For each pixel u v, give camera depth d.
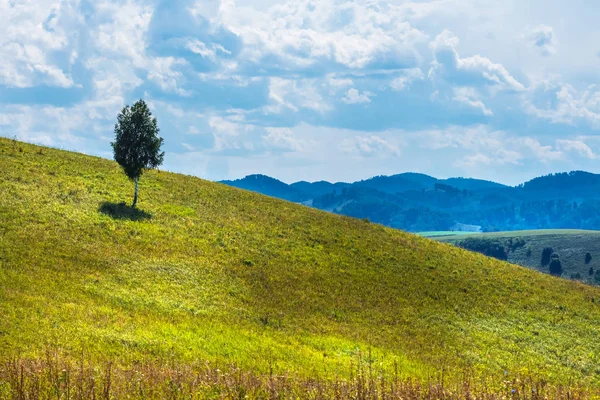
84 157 72.75
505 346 44.09
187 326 35.59
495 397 18.78
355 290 50.12
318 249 58.62
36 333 29.06
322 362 33.44
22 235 43.81
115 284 39.91
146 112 56.12
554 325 50.44
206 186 73.69
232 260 50.47
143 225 52.81
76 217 50.19
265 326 39.19
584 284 67.81
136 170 56.06
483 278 59.81
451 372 35.91
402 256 61.66
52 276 38.44
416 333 43.72
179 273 44.78
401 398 17.69
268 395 19.11
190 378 20.83
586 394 21.56
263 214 66.44
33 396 17.36
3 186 52.62
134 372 21.98
